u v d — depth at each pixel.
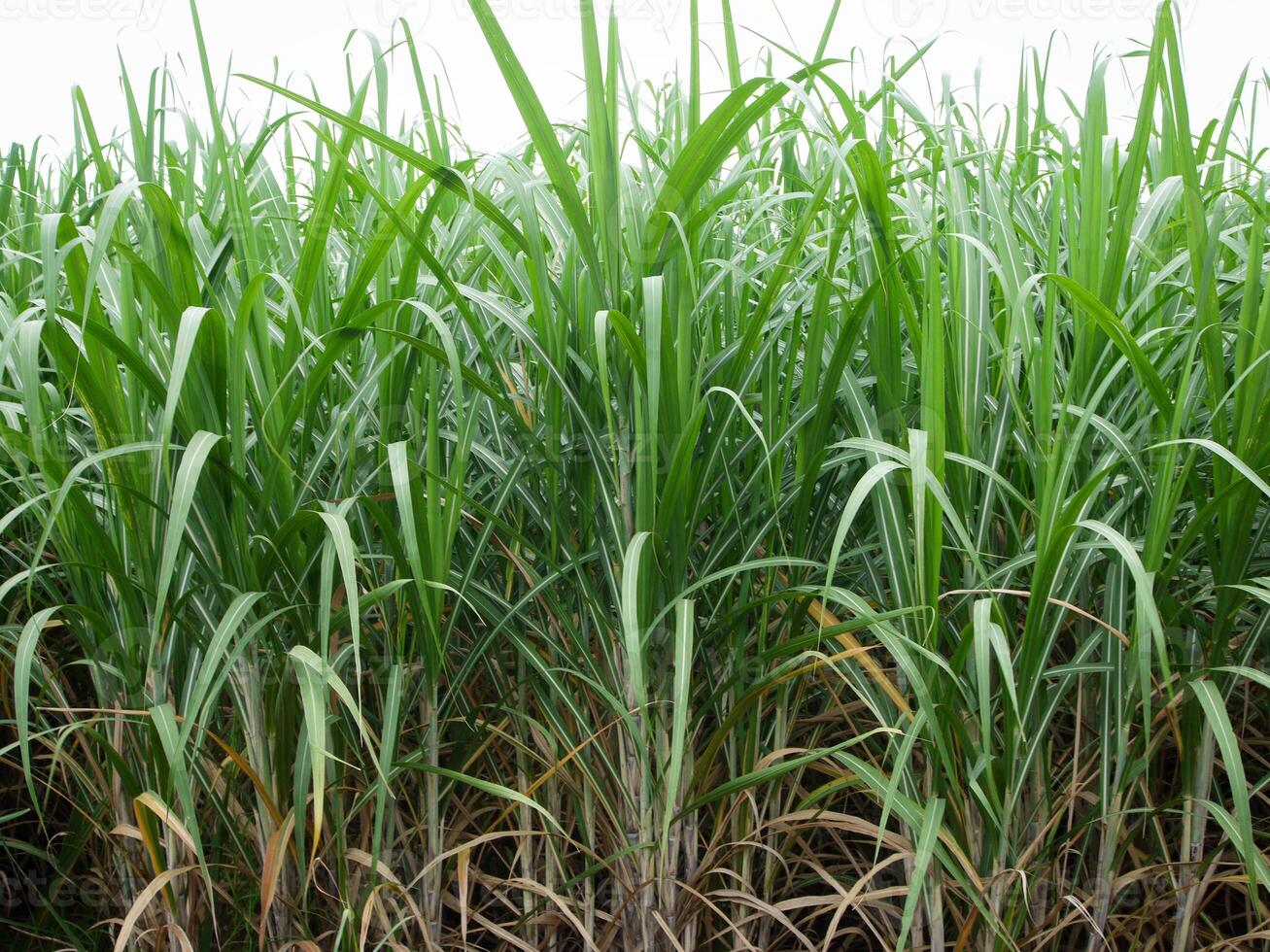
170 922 1.03
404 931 1.16
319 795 0.84
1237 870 1.19
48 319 0.79
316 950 1.03
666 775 1.09
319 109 0.82
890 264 0.90
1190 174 0.91
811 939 1.33
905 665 0.87
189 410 0.92
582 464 1.07
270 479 0.94
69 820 1.26
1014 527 1.05
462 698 1.21
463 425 0.98
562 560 1.17
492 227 1.19
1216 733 0.88
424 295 1.06
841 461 1.03
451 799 1.24
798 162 1.38
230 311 1.00
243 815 1.10
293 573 1.00
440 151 1.10
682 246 0.91
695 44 1.00
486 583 1.19
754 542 1.05
